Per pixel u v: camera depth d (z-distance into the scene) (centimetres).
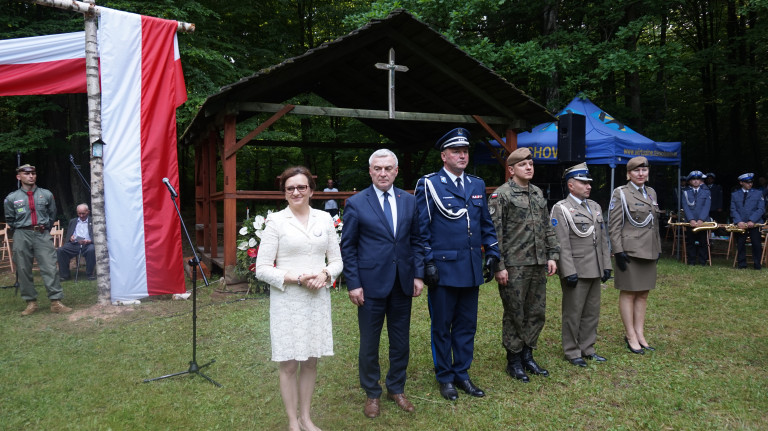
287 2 1612
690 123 2045
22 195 617
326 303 314
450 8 1177
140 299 677
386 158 339
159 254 677
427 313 599
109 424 329
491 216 399
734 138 1858
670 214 1321
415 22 743
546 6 1340
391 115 809
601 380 402
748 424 328
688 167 1930
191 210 1944
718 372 421
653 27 1680
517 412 344
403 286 338
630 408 354
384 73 917
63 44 663
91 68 641
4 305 671
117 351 477
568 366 432
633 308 486
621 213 473
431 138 1162
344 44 748
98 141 636
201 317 591
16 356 466
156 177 676
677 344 493
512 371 407
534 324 411
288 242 301
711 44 1853
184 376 413
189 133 994
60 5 606
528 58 1165
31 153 1638
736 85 1476
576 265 433
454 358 380
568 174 445
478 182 390
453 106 973
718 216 1400
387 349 471
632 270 468
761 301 664
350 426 325
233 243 739
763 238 1196
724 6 1786
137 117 663
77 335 530
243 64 1455
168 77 689
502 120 920
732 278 827
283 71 724
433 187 371
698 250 1000
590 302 445
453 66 830
